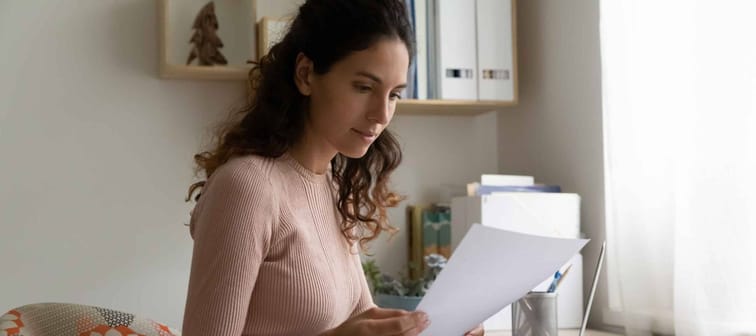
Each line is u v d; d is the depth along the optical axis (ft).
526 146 8.48
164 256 7.70
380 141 5.04
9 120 7.40
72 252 7.49
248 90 7.70
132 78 7.68
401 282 7.75
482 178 7.52
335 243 4.51
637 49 6.45
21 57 7.45
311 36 4.09
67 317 4.97
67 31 7.55
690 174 5.79
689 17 5.88
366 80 3.96
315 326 4.05
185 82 7.80
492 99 7.86
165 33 7.39
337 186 4.84
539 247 3.98
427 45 7.79
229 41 7.86
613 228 6.61
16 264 7.36
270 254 3.95
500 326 7.08
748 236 5.46
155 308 7.64
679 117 5.99
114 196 7.61
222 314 3.60
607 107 6.67
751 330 5.47
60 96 7.52
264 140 4.14
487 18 7.89
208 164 4.26
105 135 7.61
